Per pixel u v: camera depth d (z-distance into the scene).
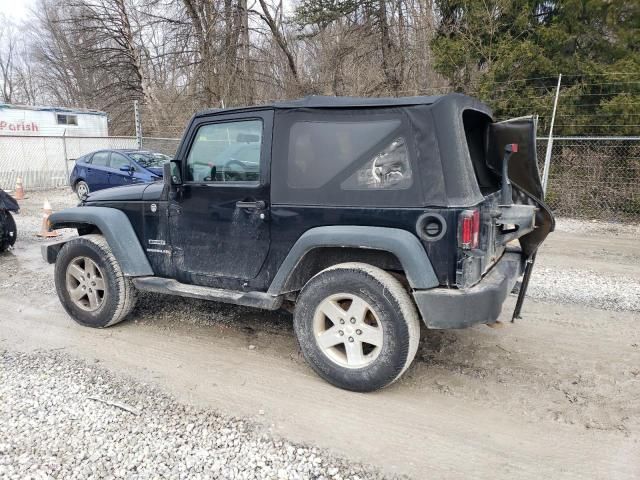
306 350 3.38
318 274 3.31
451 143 2.95
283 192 3.42
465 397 3.22
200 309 4.90
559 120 10.95
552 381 3.42
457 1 12.46
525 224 3.50
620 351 3.88
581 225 9.94
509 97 11.37
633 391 3.27
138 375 3.53
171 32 19.00
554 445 2.71
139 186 4.34
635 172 10.59
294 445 2.71
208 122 3.75
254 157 3.56
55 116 18.36
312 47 19.44
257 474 2.47
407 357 3.06
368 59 17.45
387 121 3.11
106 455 2.60
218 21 17.89
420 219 2.99
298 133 3.37
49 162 17.78
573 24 11.06
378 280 3.07
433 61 13.39
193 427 2.87
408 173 3.04
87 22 22.28
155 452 2.63
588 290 5.44
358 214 3.17
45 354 3.87
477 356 3.81
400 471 2.51
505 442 2.74
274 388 3.34
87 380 3.44
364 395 3.25
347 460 2.59
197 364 3.71
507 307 4.90
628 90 10.59
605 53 11.18
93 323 4.38
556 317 4.62
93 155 13.35
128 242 4.16
